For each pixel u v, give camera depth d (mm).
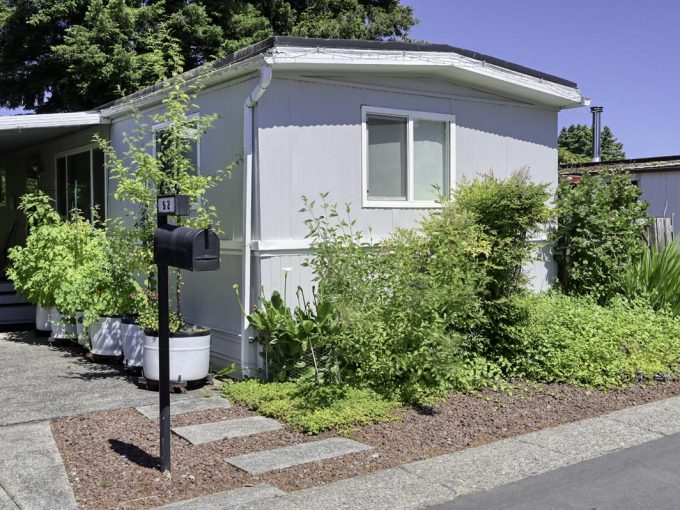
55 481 4746
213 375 7617
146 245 7637
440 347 6859
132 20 17609
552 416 6547
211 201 8367
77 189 11891
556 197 10438
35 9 18016
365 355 6797
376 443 5660
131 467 5035
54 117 10336
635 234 10523
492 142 9695
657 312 9961
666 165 15516
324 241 7199
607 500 4574
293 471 5004
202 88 7965
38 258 9469
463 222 7441
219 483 4777
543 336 7883
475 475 4984
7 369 8273
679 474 5074
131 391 7215
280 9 21234
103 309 8352
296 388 6797
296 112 7758
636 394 7367
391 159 8656
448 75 8922
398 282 6965
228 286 8031
